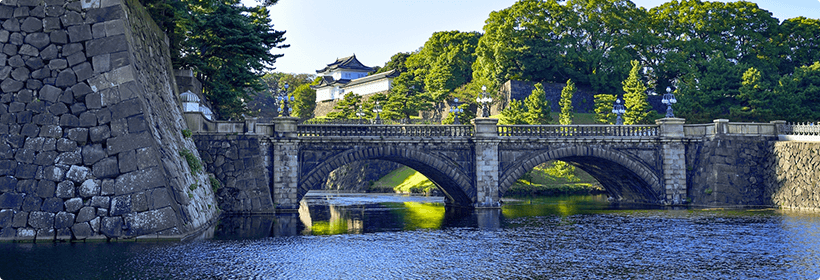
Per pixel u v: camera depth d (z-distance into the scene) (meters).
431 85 116.50
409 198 78.62
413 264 25.66
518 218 45.78
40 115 30.09
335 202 69.94
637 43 106.56
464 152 53.16
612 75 104.00
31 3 31.36
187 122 46.06
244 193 46.41
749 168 53.38
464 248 30.20
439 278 22.78
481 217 46.84
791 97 84.56
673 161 55.44
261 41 54.75
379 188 99.69
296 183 48.50
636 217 45.47
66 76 30.66
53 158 29.55
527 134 54.09
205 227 36.62
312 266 25.00
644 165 55.53
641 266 25.22
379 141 50.69
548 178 85.69
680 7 110.75
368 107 112.06
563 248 30.17
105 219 29.09
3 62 30.64
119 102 30.36
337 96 152.50
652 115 85.38
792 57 107.25
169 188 30.78
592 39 108.25
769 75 101.44
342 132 50.38
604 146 54.78
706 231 36.06
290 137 48.41
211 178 44.94
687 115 86.88
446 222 43.22
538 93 86.31
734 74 90.88
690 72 100.88
